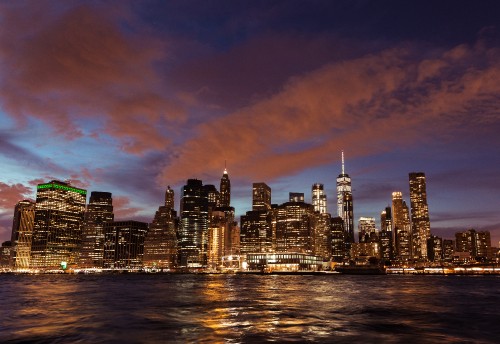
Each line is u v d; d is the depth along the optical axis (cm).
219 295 10850
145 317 5850
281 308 7100
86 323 5238
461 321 5569
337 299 9256
